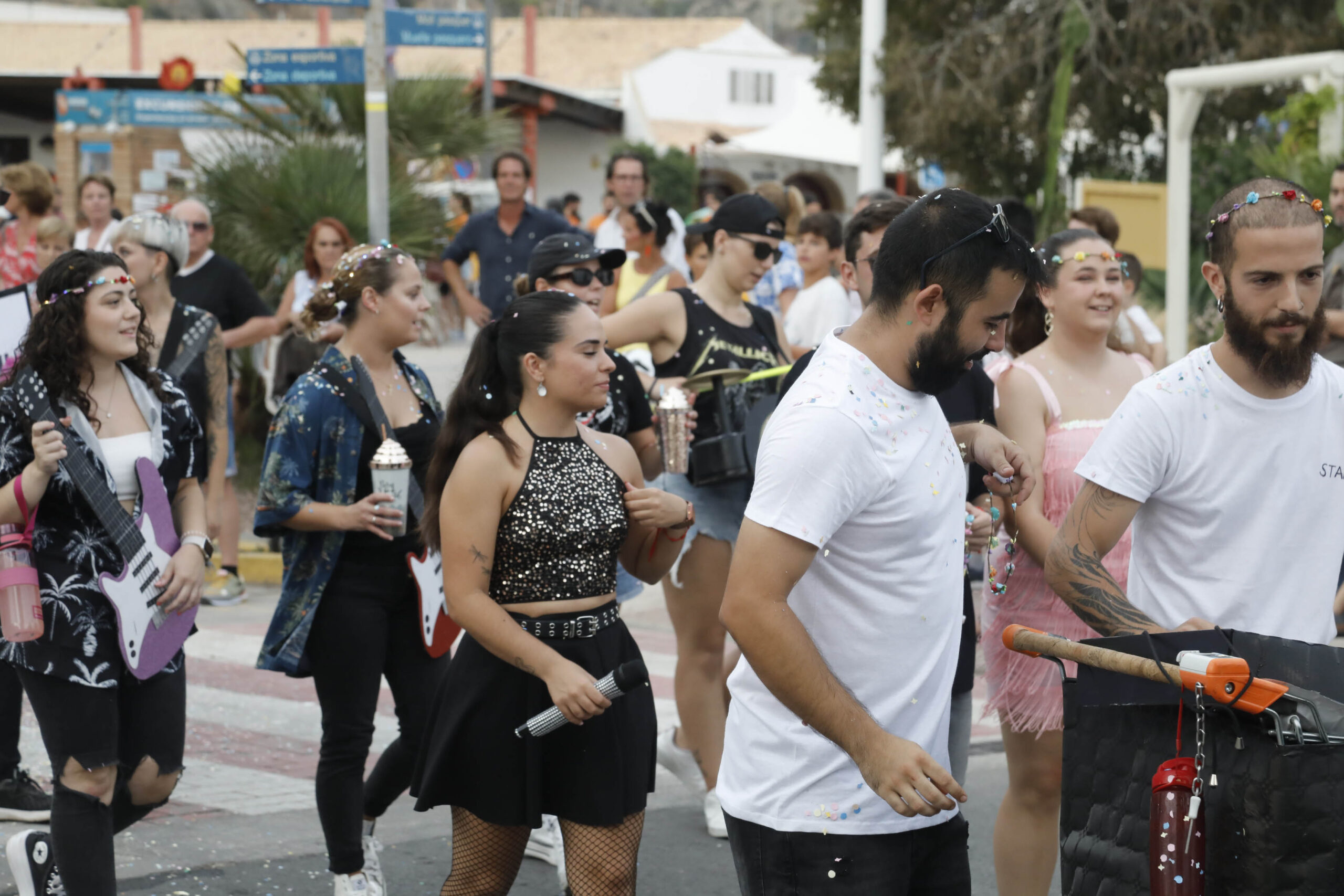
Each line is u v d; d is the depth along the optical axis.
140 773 3.75
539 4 104.81
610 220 9.95
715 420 4.96
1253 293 2.67
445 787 3.31
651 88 47.19
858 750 2.31
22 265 8.50
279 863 4.47
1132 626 2.77
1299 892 2.22
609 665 3.34
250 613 8.39
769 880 2.52
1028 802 3.72
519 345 3.33
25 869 3.60
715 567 4.82
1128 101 21.34
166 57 45.62
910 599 2.45
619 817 3.25
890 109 21.92
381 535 3.87
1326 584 2.83
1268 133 15.98
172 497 3.87
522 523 3.28
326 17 45.88
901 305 2.40
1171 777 2.29
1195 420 2.78
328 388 4.02
